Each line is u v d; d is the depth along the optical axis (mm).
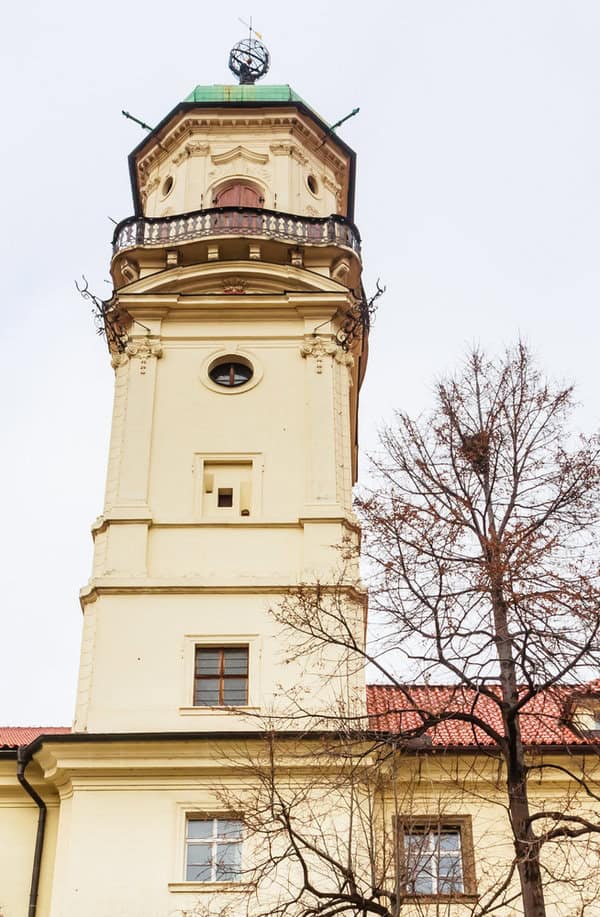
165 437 32250
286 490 31297
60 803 27141
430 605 20391
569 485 21828
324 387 33062
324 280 34719
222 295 34438
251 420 32594
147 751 26609
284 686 27875
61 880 25453
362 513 22031
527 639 19797
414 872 19828
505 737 20312
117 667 28312
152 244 35500
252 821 23281
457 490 22438
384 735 22000
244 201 38188
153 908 24922
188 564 30016
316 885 24734
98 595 29391
